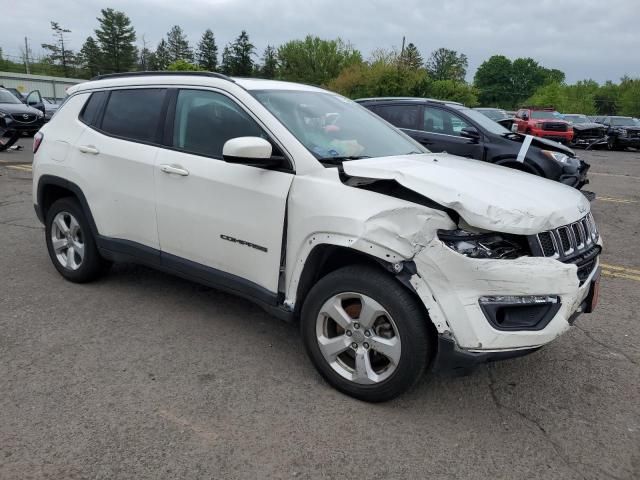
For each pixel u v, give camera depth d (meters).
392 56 42.41
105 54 88.00
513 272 2.68
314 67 71.94
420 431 2.91
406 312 2.82
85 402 3.04
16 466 2.52
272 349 3.76
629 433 2.98
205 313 4.31
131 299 4.54
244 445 2.74
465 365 2.75
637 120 28.11
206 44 92.88
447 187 2.82
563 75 120.44
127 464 2.57
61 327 3.97
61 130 4.68
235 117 3.63
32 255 5.62
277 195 3.28
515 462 2.71
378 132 4.09
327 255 3.16
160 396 3.13
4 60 78.44
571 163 8.30
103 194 4.27
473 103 42.91
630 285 5.45
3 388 3.15
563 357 3.83
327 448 2.74
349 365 3.20
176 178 3.78
